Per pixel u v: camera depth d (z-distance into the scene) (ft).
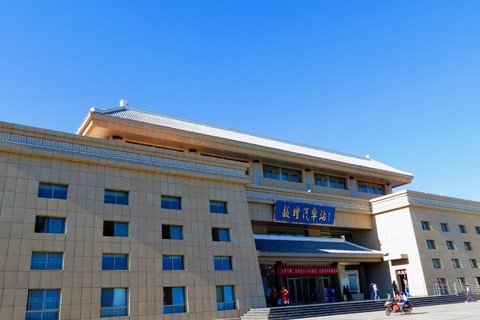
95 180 91.61
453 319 80.07
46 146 87.81
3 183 80.33
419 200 157.99
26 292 75.41
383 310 114.83
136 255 90.53
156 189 100.07
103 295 83.66
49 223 83.30
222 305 99.14
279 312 97.50
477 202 180.24
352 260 144.97
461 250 162.81
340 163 161.89
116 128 112.68
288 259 123.95
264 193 135.13
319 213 145.89
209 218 106.32
